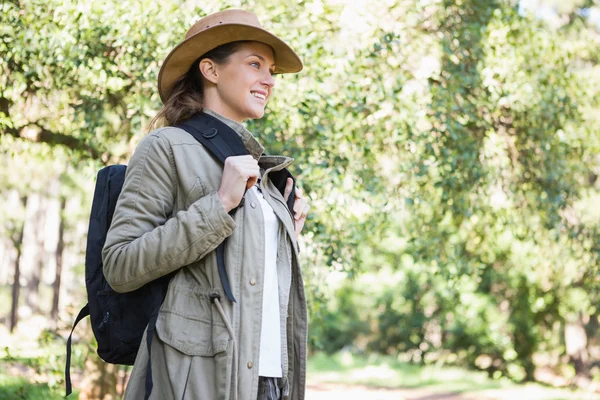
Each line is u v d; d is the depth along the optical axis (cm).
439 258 677
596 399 1326
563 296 1499
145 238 209
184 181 220
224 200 211
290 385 237
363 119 564
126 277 210
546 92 645
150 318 212
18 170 1056
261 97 240
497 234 721
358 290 1823
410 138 579
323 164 539
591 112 722
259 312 216
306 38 509
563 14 1396
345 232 589
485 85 612
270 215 232
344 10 520
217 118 233
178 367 209
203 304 213
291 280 239
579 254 765
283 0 516
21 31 478
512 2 668
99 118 548
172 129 226
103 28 482
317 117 548
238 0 490
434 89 585
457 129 605
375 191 586
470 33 614
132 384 208
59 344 653
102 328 223
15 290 1695
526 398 1288
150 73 492
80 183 1127
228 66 236
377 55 555
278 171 246
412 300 1775
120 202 220
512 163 685
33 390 634
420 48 601
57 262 1612
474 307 1636
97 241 230
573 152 710
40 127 594
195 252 208
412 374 1598
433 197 673
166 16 480
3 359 675
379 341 1844
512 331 1648
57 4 471
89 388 700
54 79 516
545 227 698
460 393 1336
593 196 991
